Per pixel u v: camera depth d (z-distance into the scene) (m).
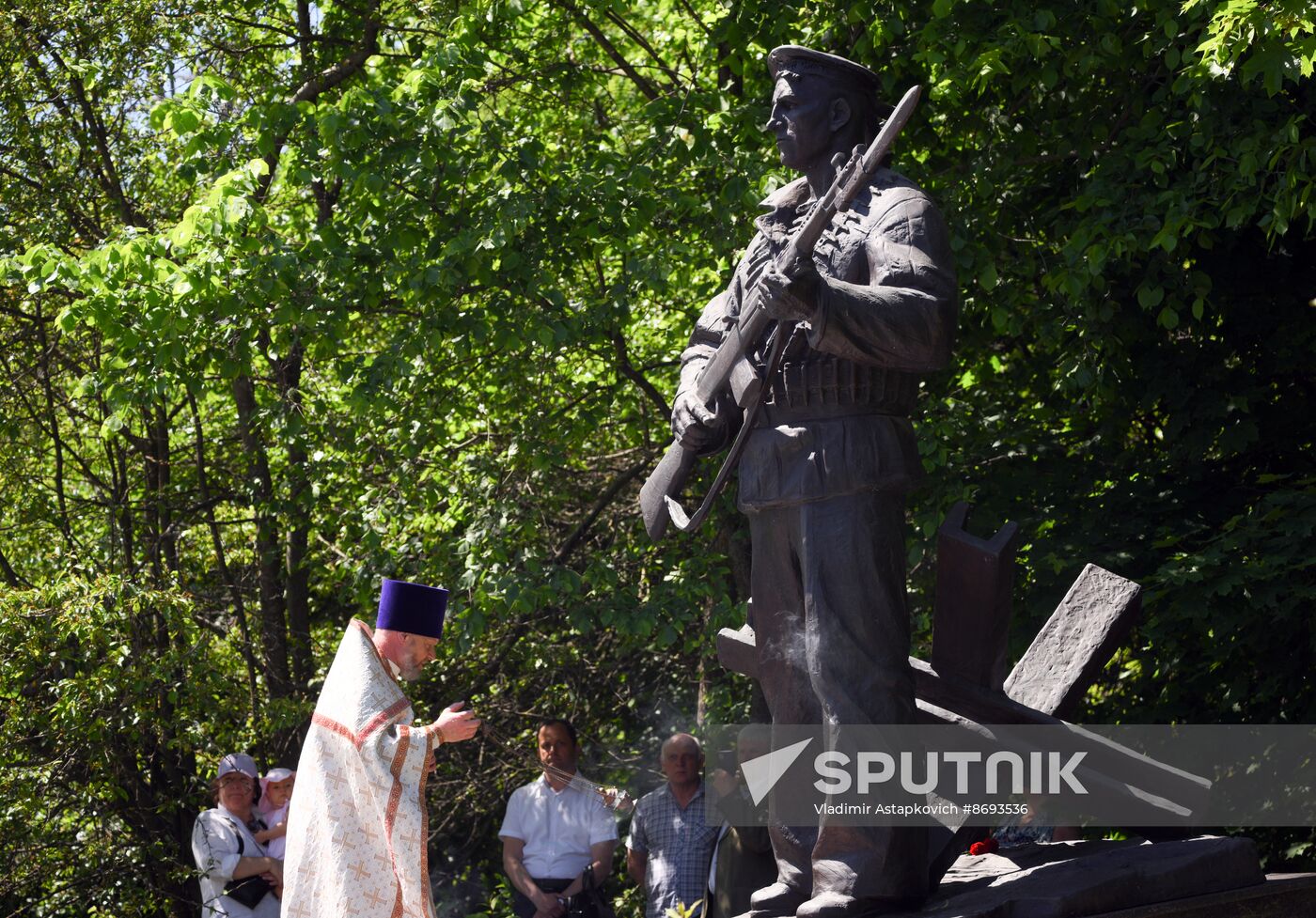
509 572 9.23
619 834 11.51
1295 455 8.84
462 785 11.91
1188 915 3.79
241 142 9.79
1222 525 8.44
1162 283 7.94
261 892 7.30
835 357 3.91
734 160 8.96
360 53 10.90
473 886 12.04
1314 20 5.84
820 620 3.89
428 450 10.71
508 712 11.96
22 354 11.78
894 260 3.84
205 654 9.89
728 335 4.09
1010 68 8.38
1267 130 7.37
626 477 11.20
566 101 10.68
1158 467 8.75
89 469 12.66
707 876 6.14
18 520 11.55
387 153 8.62
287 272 8.73
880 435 3.93
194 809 10.20
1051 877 3.91
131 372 9.16
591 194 8.82
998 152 8.46
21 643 8.78
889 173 4.09
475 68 8.84
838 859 3.76
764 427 4.05
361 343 11.57
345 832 4.36
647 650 11.95
